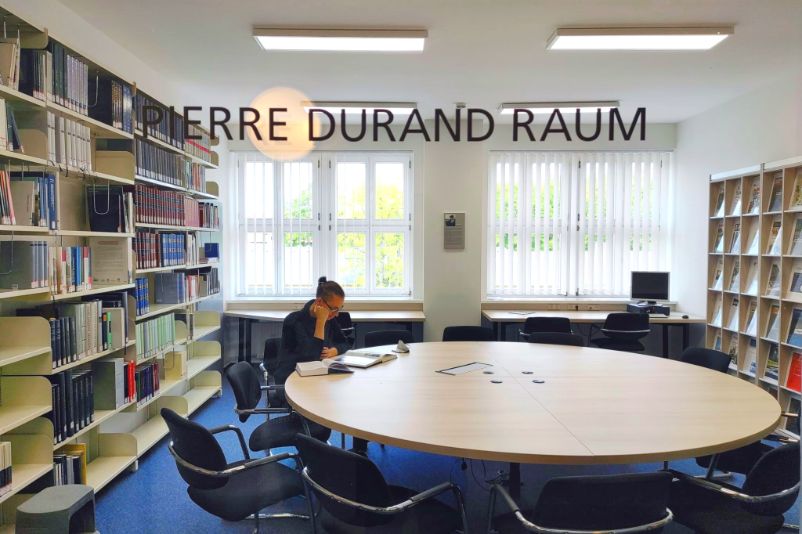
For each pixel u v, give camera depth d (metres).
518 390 2.58
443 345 3.83
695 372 2.99
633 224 6.06
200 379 4.97
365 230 6.18
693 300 5.63
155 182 3.61
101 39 3.35
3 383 2.37
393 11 3.07
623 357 3.41
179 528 2.65
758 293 4.21
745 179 4.48
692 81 4.38
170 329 3.86
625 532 1.61
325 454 1.77
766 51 3.71
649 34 3.29
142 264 3.40
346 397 2.44
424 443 1.87
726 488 1.96
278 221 6.14
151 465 3.39
